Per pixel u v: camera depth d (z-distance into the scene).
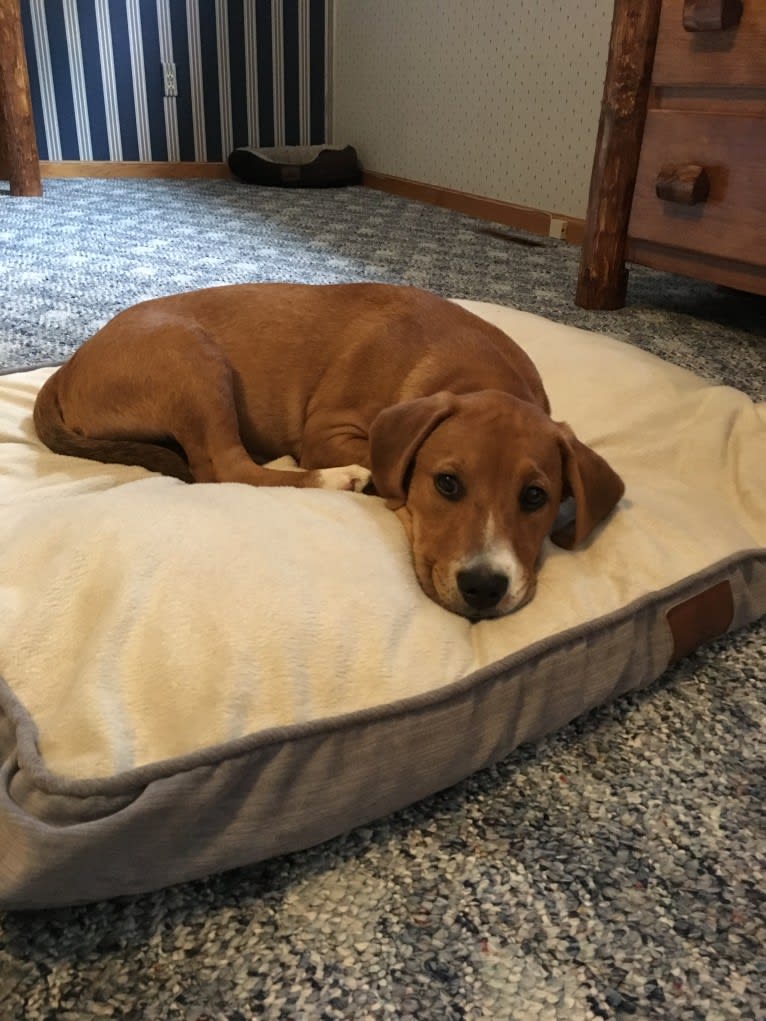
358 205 2.72
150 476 0.80
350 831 0.52
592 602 0.63
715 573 0.68
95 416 0.83
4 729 0.48
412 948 0.46
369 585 0.57
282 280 1.68
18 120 2.44
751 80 1.31
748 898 0.49
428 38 2.71
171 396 0.79
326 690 0.51
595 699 0.61
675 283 1.84
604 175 1.52
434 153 2.80
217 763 0.46
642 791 0.56
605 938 0.47
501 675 0.56
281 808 0.48
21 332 1.30
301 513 0.63
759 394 1.19
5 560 0.56
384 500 0.72
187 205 2.54
